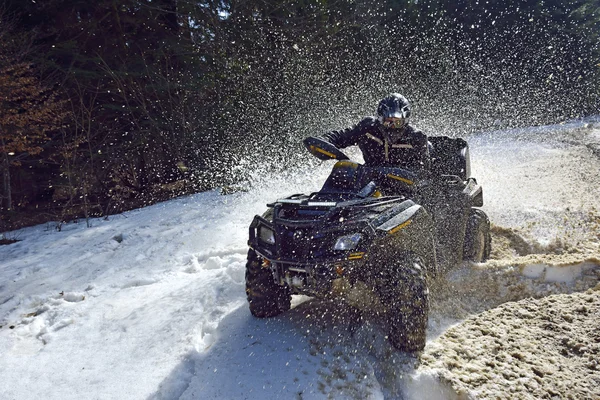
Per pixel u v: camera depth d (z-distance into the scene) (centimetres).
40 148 963
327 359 294
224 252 536
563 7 2052
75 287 484
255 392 268
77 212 991
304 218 306
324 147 353
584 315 324
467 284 377
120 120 1156
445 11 1831
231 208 771
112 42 1134
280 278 310
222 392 271
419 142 375
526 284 372
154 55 1133
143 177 1209
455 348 293
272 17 1245
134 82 1097
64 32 1109
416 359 283
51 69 1050
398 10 1619
